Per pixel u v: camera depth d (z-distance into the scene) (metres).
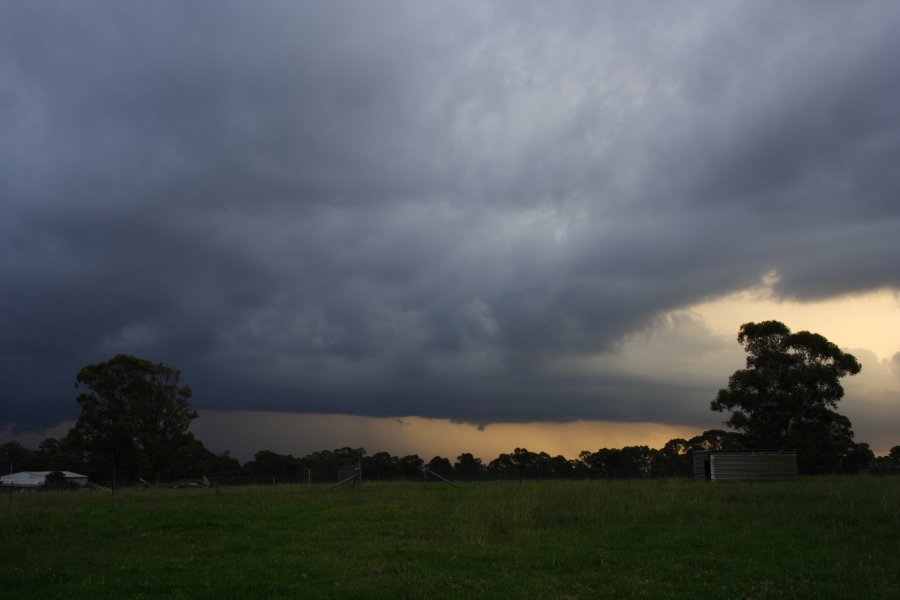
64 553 15.98
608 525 19.50
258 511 24.08
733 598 11.67
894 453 77.62
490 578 13.15
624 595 11.89
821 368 61.06
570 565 14.26
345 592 11.96
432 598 11.62
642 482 42.78
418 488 38.94
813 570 13.58
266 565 14.40
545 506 23.11
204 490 40.84
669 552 15.57
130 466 78.50
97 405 74.75
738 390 63.00
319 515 22.73
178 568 14.14
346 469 45.06
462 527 19.23
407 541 17.30
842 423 63.84
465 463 84.94
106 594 12.05
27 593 12.12
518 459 87.62
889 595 11.70
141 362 76.44
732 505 23.06
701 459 48.12
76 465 105.31
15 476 87.12
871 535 17.27
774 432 62.22
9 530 19.78
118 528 20.14
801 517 19.98
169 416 77.44
